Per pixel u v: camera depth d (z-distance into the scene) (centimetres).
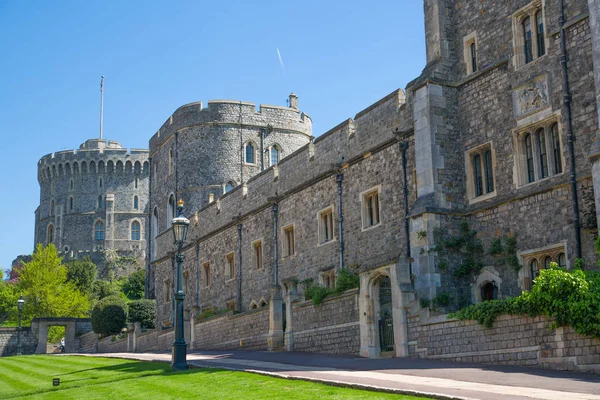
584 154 1908
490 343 1762
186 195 5238
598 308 1468
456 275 2217
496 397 1089
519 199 2111
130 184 11362
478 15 2339
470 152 2309
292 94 5700
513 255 2109
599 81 1822
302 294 2845
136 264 10844
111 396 1582
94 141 11894
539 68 2084
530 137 2123
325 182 3089
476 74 2302
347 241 2897
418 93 2380
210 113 5297
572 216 1930
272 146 5412
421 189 2320
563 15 2012
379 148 2703
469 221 2284
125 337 4850
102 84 11794
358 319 2262
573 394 1124
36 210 12106
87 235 11175
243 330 3117
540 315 1611
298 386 1402
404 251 2525
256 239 3700
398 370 1647
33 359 3278
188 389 1538
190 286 4553
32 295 6900
